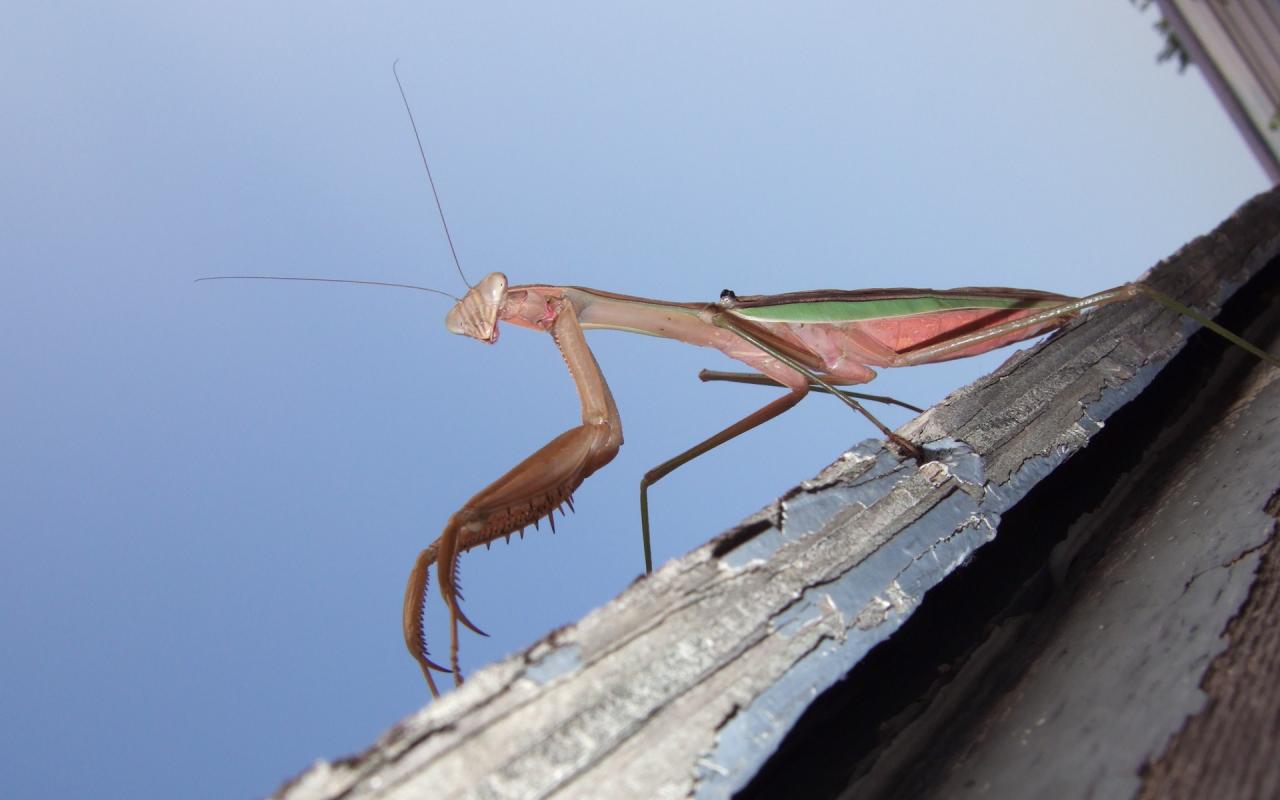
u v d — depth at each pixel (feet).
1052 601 0.42
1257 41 1.76
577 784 0.23
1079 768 0.25
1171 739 0.25
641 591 0.27
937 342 0.91
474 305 0.86
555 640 0.25
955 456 0.40
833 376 0.92
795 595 0.30
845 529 0.34
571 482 0.75
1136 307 0.60
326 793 0.21
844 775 0.33
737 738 0.26
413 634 0.63
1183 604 0.33
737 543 0.30
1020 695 0.33
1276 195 0.91
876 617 0.32
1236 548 0.35
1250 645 0.28
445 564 0.61
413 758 0.22
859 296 0.88
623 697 0.25
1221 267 0.73
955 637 0.40
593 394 0.82
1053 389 0.49
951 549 0.37
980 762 0.29
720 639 0.28
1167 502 0.46
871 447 0.38
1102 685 0.30
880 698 0.36
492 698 0.23
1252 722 0.24
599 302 0.89
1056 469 0.46
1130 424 0.59
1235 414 0.56
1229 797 0.22
